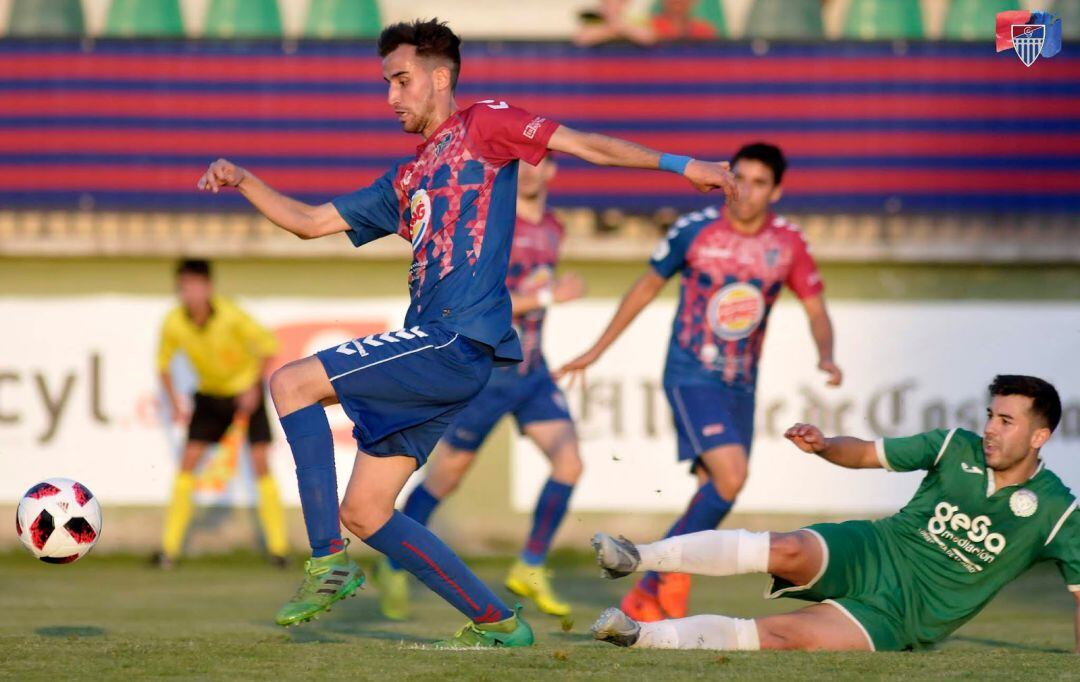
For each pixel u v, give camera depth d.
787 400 35.44
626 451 35.62
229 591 29.36
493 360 15.06
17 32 37.69
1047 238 34.66
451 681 13.44
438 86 15.21
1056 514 16.69
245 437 36.25
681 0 36.41
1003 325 35.78
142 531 36.22
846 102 34.31
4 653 15.09
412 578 31.28
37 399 36.47
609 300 36.22
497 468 36.62
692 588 31.70
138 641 16.39
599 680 13.52
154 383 36.47
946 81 34.31
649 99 34.44
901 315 35.75
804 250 23.09
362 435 14.52
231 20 37.94
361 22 37.59
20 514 16.53
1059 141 34.31
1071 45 34.19
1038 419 16.33
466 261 14.77
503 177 14.92
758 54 34.28
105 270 36.75
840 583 16.92
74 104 35.00
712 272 22.72
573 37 35.53
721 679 13.70
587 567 35.12
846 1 37.38
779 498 35.28
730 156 34.38
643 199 34.56
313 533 14.60
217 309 33.88
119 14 37.72
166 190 35.06
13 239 35.78
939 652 16.14
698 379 22.77
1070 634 22.05
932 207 34.47
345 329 36.97
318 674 13.73
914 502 17.25
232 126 34.88
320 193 34.75
